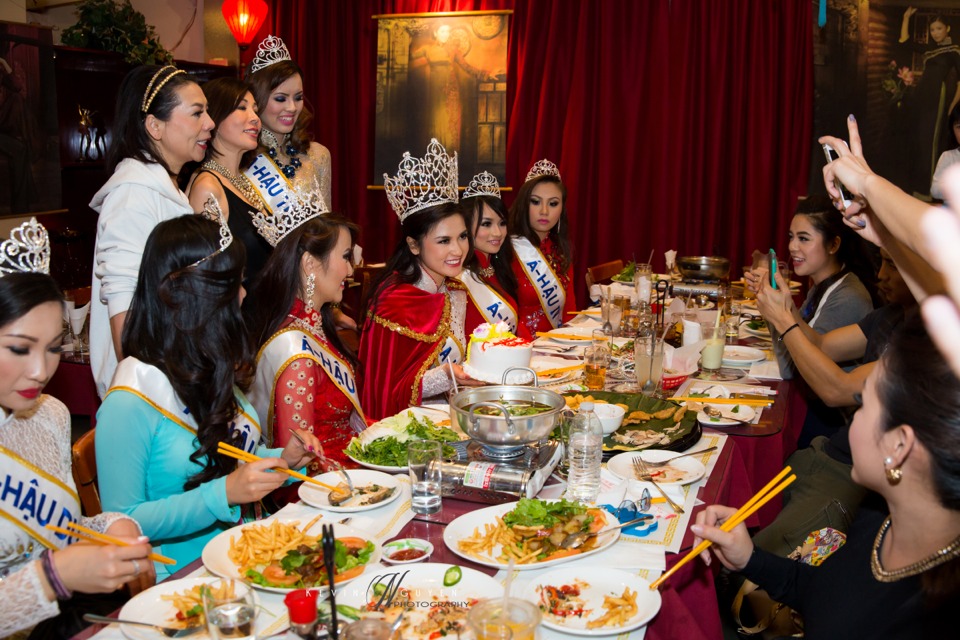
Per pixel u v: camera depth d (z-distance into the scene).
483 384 2.82
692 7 6.45
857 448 1.36
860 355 3.03
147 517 1.89
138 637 1.38
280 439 2.54
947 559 1.31
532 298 4.53
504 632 1.22
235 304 2.00
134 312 1.97
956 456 1.22
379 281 3.30
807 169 6.48
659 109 6.62
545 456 2.08
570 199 6.85
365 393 3.19
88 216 6.24
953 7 6.02
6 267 1.61
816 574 1.65
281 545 1.66
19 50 5.22
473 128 7.03
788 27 6.32
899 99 6.23
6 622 1.45
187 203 3.00
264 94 3.70
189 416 1.99
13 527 1.68
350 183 7.40
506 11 6.77
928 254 1.35
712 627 1.82
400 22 7.03
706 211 6.72
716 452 2.33
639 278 4.12
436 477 1.91
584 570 1.61
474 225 3.92
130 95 2.91
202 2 7.31
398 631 1.40
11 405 1.60
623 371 3.17
